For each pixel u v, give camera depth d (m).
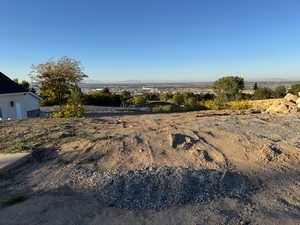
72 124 8.16
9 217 2.51
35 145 5.21
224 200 3.00
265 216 2.61
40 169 4.00
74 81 21.95
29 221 2.44
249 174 3.85
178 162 4.33
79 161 4.35
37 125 7.89
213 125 7.45
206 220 2.52
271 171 3.96
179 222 2.48
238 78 45.50
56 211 2.65
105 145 5.20
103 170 3.93
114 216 2.59
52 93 21.34
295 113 10.94
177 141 5.46
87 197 3.03
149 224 2.43
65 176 3.68
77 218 2.52
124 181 3.45
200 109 19.89
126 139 5.65
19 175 3.76
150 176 3.58
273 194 3.19
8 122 8.91
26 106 15.81
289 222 2.48
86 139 5.68
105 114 16.48
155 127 7.32
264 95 45.41
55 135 6.13
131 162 4.32
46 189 3.24
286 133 6.22
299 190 3.31
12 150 4.84
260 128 6.89
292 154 4.64
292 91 45.12
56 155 4.70
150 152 4.82
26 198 2.97
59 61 21.33
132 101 32.09
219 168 4.05
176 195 3.06
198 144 5.30
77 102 14.73
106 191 3.17
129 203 2.89
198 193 3.15
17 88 15.34
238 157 4.58
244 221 2.50
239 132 6.34
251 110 14.24
